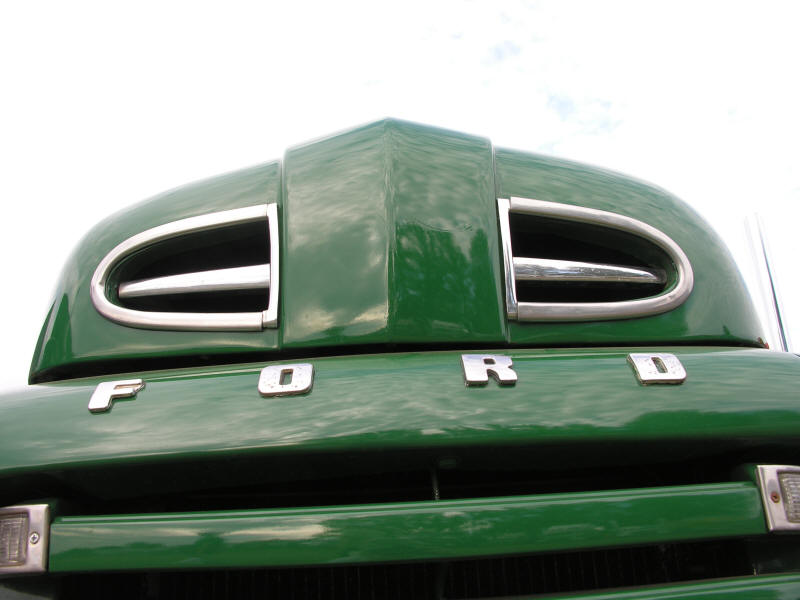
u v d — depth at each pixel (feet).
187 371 3.97
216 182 5.12
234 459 3.48
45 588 3.47
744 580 3.36
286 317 4.27
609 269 4.69
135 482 3.72
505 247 4.49
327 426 3.48
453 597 3.86
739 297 4.98
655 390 3.74
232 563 3.28
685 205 5.44
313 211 4.59
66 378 4.62
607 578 3.92
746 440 3.65
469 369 3.72
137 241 4.80
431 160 4.73
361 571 3.84
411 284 4.19
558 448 3.56
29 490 3.67
